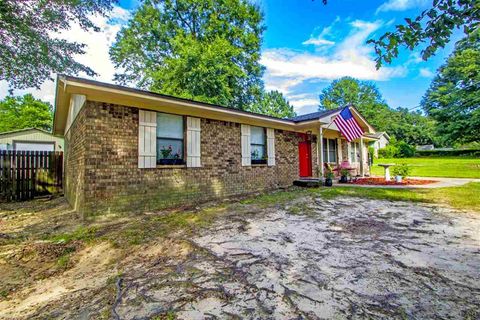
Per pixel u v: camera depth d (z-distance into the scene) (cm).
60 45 875
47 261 323
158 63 2025
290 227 434
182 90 1775
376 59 246
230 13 1984
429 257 292
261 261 294
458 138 2473
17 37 777
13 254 343
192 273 269
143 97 566
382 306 198
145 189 605
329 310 195
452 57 2356
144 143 610
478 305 196
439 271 256
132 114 594
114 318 194
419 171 1597
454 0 197
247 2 2030
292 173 1080
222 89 1775
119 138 569
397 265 272
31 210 699
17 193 923
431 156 3167
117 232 430
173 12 1950
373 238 366
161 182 637
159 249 347
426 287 225
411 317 183
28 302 228
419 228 411
